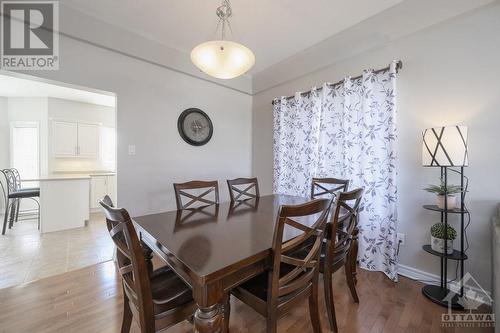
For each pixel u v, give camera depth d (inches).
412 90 84.3
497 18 68.2
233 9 84.4
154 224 57.0
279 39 104.7
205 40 105.9
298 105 121.0
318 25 94.3
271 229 53.2
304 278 47.4
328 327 59.3
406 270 85.4
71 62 86.2
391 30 86.2
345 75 104.7
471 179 72.4
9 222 143.6
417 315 63.5
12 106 177.8
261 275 51.2
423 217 81.7
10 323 59.9
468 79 72.9
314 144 113.1
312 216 65.6
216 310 37.4
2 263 94.9
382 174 88.9
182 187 79.0
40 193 131.5
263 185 147.6
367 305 68.1
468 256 72.4
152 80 107.6
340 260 62.7
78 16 85.0
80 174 184.2
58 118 181.2
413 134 84.0
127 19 91.0
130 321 51.1
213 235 48.9
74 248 111.0
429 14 77.3
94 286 77.9
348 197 55.8
